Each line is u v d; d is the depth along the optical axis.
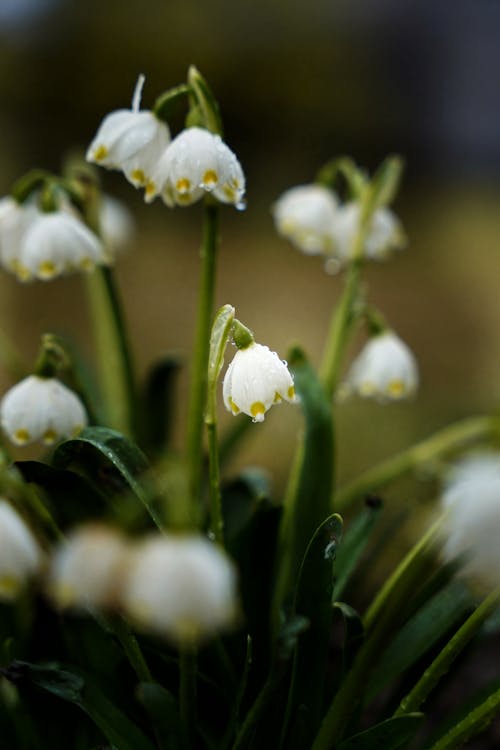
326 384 0.63
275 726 0.54
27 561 0.47
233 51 2.10
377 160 2.18
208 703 0.54
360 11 2.26
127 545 0.45
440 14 2.30
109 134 0.56
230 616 0.44
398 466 0.64
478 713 0.52
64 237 0.60
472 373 1.39
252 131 2.13
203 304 0.59
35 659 0.57
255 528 0.56
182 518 0.45
